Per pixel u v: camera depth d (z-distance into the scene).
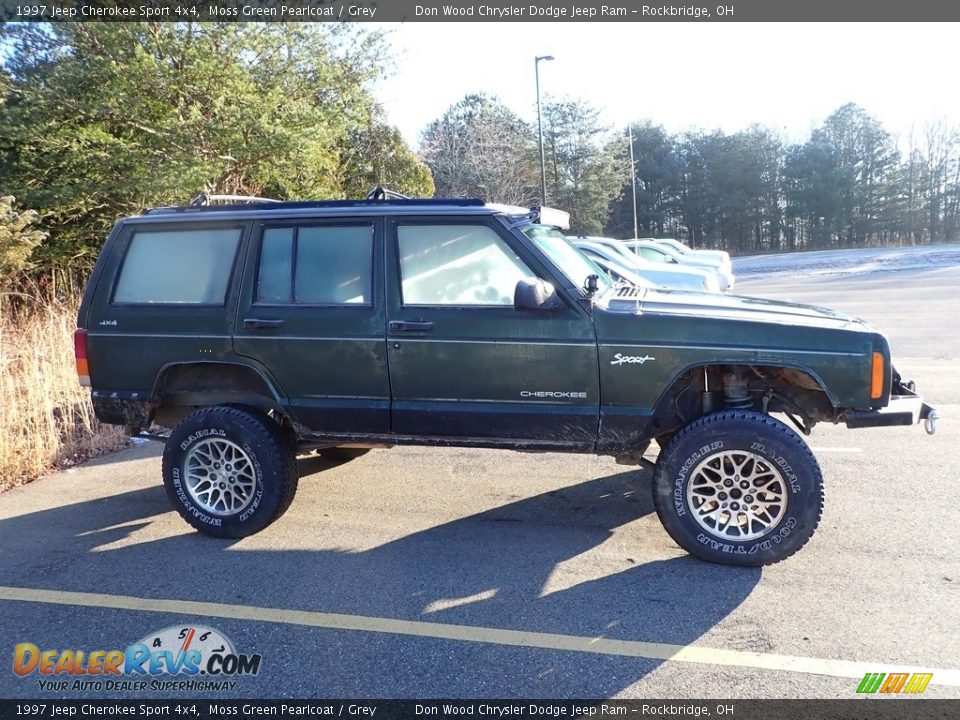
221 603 3.45
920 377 7.86
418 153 39.38
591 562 3.80
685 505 3.66
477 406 3.91
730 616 3.20
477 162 36.50
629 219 56.59
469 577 3.66
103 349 4.39
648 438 3.83
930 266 22.33
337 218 4.07
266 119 12.67
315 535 4.26
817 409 3.86
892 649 2.91
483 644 3.04
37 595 3.57
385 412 4.04
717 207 55.50
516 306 3.58
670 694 2.68
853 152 52.69
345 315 4.00
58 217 13.69
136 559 3.97
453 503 4.76
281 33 13.21
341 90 14.59
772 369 3.78
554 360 3.76
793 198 54.44
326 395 4.11
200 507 4.24
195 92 12.55
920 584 3.43
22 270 12.46
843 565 3.65
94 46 12.05
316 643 3.08
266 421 4.19
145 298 4.36
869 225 52.91
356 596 3.49
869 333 3.54
